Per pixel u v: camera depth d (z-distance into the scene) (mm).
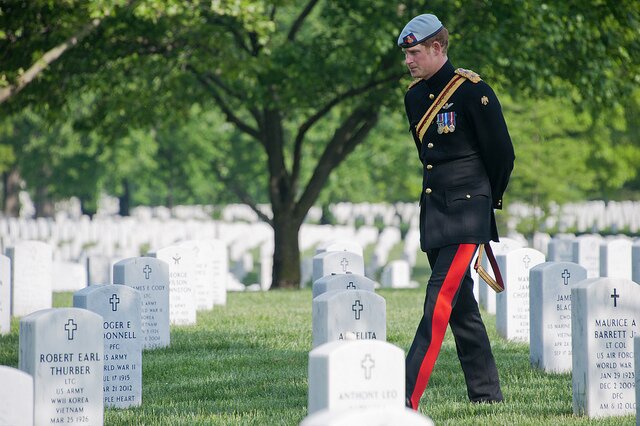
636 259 39281
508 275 33031
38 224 114062
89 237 112188
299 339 33094
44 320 19203
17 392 15648
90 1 43062
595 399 20219
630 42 53688
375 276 81125
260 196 152500
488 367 21375
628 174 94438
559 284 26422
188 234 108375
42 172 123062
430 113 19797
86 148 112750
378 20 50281
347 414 11008
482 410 20672
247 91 55469
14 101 54000
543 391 23359
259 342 32344
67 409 19406
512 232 89062
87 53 52906
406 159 96688
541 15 48031
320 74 53094
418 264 101500
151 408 22578
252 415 21094
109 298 23047
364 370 15250
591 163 92312
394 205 152375
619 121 79125
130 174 117625
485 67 52125
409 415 11164
